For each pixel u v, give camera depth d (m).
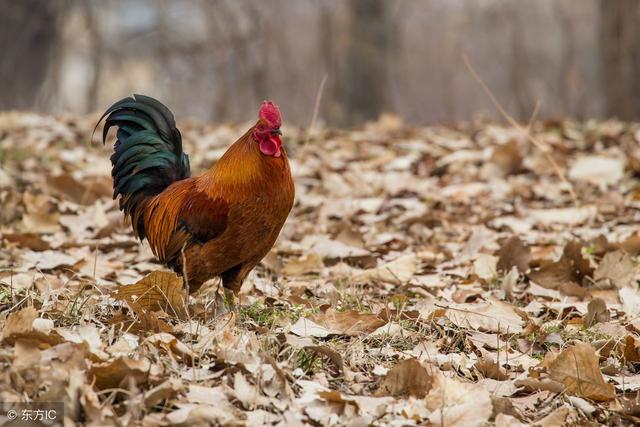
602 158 16.47
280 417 6.81
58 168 16.48
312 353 7.91
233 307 9.31
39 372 6.75
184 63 38.03
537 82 32.94
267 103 8.86
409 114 37.69
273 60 31.00
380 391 7.43
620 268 10.76
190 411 6.50
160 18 35.00
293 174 16.67
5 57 34.22
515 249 11.24
